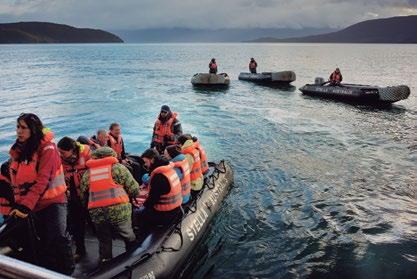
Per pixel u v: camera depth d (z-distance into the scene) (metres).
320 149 12.93
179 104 22.19
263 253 6.62
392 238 7.14
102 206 4.59
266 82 33.41
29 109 20.44
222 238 7.02
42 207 4.12
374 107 21.55
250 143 13.63
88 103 22.38
